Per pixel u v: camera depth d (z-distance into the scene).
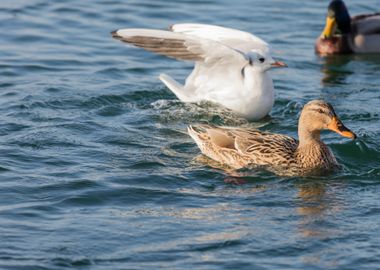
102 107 18.77
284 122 18.45
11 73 21.00
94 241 12.70
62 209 13.76
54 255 12.28
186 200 14.16
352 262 12.21
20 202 13.95
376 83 21.41
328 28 24.31
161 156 16.05
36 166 15.38
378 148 16.52
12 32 23.91
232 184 14.85
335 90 20.59
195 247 12.56
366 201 14.19
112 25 24.81
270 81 18.56
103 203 14.02
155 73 21.45
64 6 26.08
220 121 18.25
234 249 12.53
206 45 17.84
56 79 20.62
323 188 14.74
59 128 17.28
